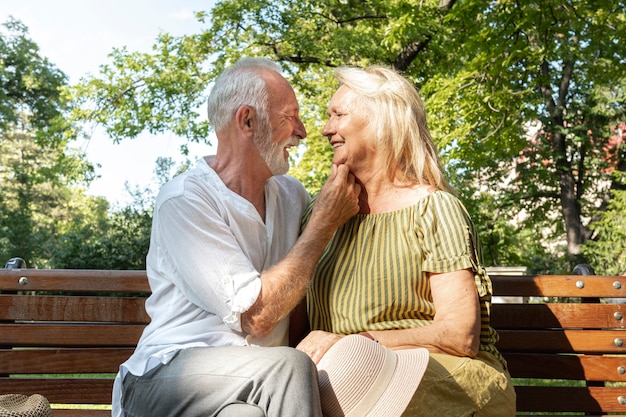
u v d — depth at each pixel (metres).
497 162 20.30
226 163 2.18
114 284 2.46
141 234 15.55
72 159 14.33
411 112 2.18
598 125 20.72
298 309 2.26
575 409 2.49
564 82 20.19
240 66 2.21
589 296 2.53
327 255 2.20
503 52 9.94
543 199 22.31
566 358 2.51
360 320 2.07
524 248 24.28
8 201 31.09
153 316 2.09
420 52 13.81
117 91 14.21
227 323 1.97
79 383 2.43
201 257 1.98
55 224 33.06
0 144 32.28
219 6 13.70
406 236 2.08
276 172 2.19
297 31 13.66
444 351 1.95
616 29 9.80
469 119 10.69
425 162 2.21
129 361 2.01
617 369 2.51
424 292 2.06
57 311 2.45
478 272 2.01
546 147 20.48
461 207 2.10
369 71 2.25
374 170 2.18
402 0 11.19
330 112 2.22
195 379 1.82
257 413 1.74
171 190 2.08
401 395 1.78
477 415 1.90
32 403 2.02
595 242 17.91
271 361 1.75
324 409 1.82
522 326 2.52
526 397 2.50
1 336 2.42
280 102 2.17
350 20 14.06
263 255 2.16
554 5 9.15
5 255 26.14
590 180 21.25
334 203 2.08
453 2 11.72
